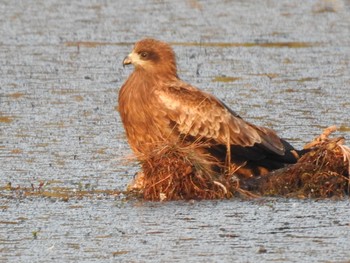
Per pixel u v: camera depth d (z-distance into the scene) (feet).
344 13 103.65
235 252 44.04
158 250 44.29
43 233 46.70
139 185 53.26
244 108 70.03
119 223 48.01
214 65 83.05
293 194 52.31
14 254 43.96
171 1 109.40
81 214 49.42
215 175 52.34
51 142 62.23
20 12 103.45
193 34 94.17
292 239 45.68
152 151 52.60
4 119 67.56
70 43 90.99
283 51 88.07
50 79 79.05
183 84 55.21
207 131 54.29
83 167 57.16
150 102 54.13
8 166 57.36
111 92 75.25
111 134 64.03
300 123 66.13
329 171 52.95
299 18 101.30
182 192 51.83
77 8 105.70
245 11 104.47
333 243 45.11
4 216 49.21
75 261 43.09
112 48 89.15
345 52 87.66
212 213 49.34
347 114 68.33
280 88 75.66
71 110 70.03
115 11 104.22
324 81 77.87
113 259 43.27
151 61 54.90
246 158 54.70
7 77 79.51
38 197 52.16
